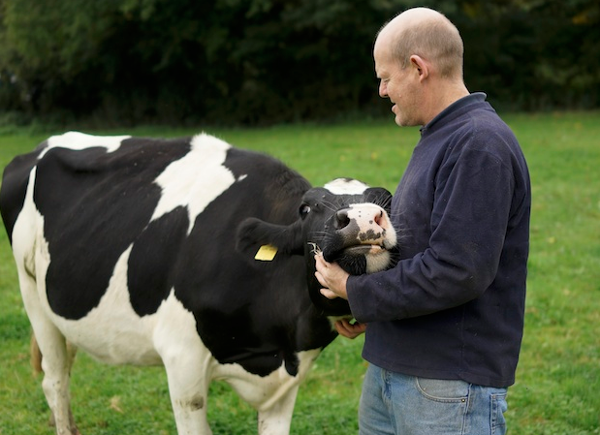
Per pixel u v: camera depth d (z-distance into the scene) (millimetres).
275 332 3229
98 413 4660
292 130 21234
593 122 19922
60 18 22078
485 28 24297
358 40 23688
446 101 2520
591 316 6125
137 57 24344
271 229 2969
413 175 2531
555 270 7242
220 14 22812
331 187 2836
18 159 4484
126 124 25031
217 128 23672
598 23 24359
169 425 4461
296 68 24641
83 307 3771
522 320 2531
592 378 4980
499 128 2365
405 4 21375
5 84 25922
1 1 23938
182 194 3561
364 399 2881
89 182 3994
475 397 2439
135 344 3662
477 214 2275
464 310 2430
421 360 2475
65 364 4309
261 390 3416
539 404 4590
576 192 10555
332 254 2492
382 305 2383
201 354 3354
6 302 6621
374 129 20516
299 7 22625
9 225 4379
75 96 25969
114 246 3658
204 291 3252
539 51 24875
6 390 5027
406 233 2492
